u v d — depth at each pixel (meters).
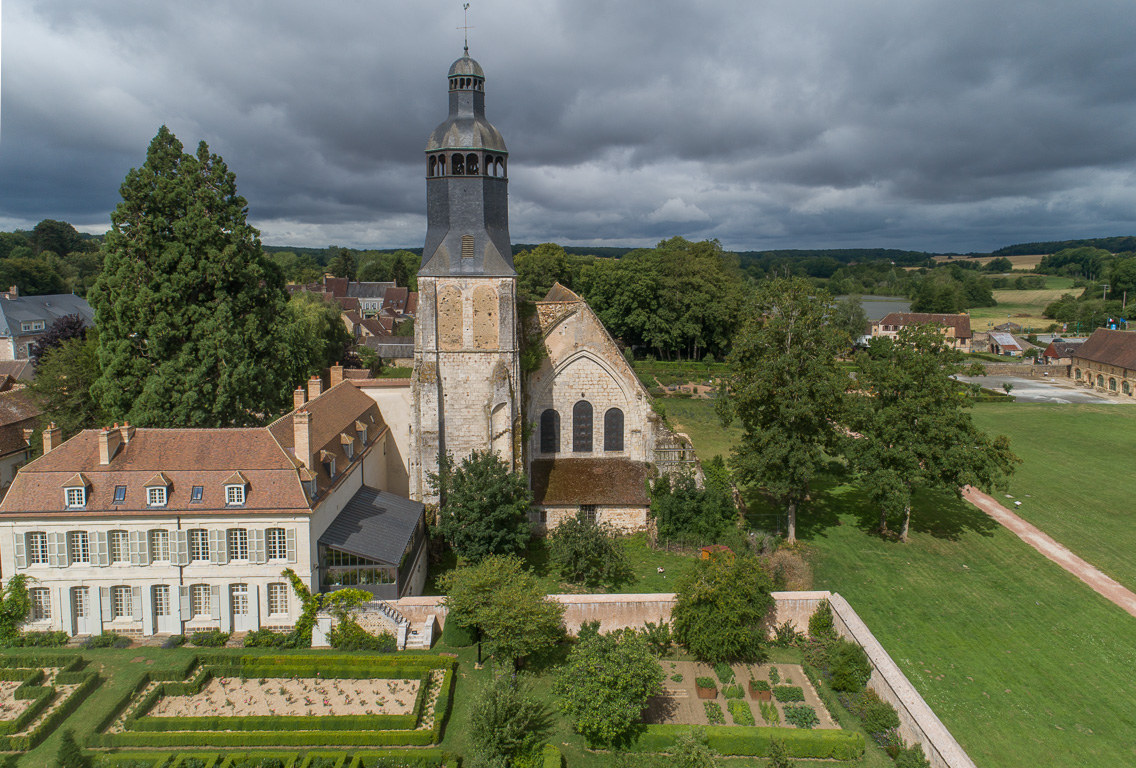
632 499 55.06
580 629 41.47
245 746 32.78
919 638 42.41
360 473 50.78
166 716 34.44
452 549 52.31
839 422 55.16
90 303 54.56
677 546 53.50
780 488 51.91
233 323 54.84
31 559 39.50
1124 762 32.41
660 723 35.62
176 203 54.53
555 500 54.75
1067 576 50.44
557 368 58.03
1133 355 114.81
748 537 53.84
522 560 45.16
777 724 35.38
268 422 58.16
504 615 37.22
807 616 43.81
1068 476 72.31
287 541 40.03
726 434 87.25
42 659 37.66
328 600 40.56
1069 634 42.97
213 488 40.09
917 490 67.56
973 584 49.16
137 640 39.84
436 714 34.38
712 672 40.31
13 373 88.75
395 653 40.03
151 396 51.56
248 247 58.66
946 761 30.00
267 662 38.38
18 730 32.88
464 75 49.84
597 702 32.44
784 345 52.41
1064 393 118.50
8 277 153.62
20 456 61.31
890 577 50.00
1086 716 35.53
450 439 52.75
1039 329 194.62
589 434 59.28
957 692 37.34
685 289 126.25
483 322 51.62
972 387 55.16
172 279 53.38
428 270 50.59
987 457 52.03
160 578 39.91
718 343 128.38
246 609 40.75
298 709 35.41
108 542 39.50
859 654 38.59
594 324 57.53
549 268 149.38
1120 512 62.47
